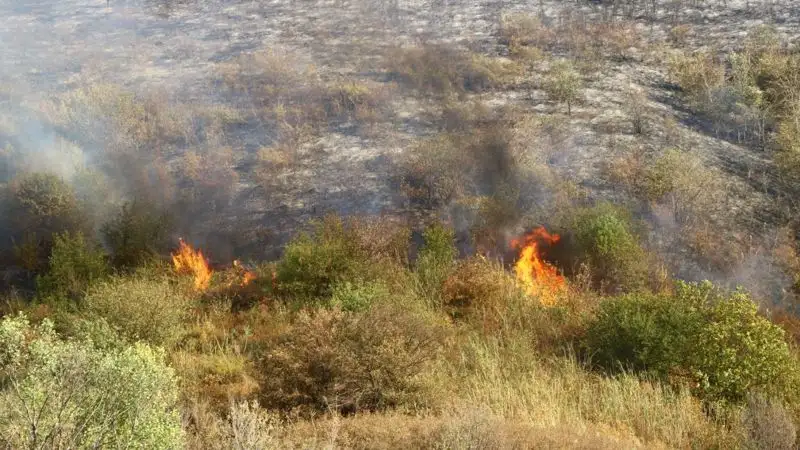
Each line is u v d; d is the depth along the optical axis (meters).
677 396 7.95
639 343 8.60
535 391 7.60
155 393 5.18
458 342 9.32
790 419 6.99
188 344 9.69
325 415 6.50
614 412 7.49
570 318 10.18
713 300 9.09
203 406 6.89
